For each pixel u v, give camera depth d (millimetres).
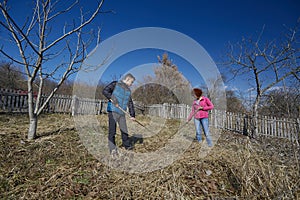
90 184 2477
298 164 2264
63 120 7910
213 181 2529
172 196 2133
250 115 7242
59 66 4469
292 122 2572
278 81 7375
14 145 3756
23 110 9383
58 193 2248
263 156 2607
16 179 2512
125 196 2215
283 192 2008
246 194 2158
